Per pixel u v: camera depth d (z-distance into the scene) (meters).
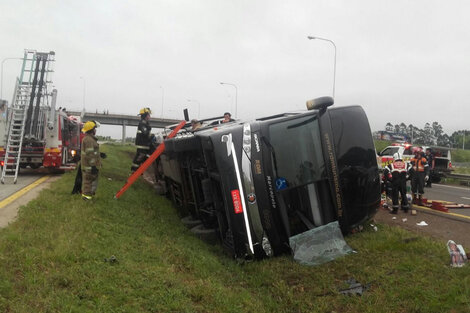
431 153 18.38
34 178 11.55
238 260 5.54
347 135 6.39
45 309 3.17
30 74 12.05
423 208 9.98
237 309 3.88
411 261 4.90
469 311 3.62
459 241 6.36
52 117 12.08
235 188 5.54
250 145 5.71
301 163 5.98
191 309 3.65
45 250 4.35
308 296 4.38
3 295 3.30
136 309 3.45
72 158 14.77
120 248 4.91
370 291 4.31
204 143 5.88
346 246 5.68
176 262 4.95
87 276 3.89
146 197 9.45
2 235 4.75
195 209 7.75
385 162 19.30
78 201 7.02
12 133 11.38
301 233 5.76
